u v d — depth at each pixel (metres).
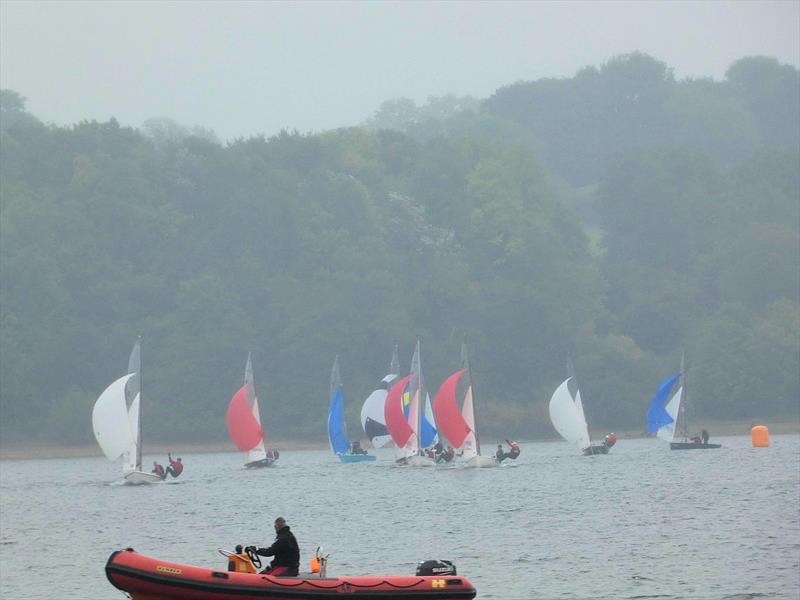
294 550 104.94
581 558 150.12
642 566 143.00
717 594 126.56
